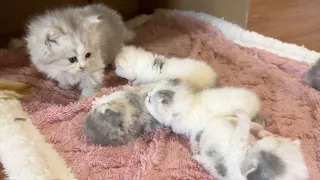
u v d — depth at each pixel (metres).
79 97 0.43
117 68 0.43
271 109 0.42
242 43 0.56
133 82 0.44
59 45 0.37
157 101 0.34
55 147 0.35
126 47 0.45
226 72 0.48
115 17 0.49
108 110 0.34
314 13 0.71
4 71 0.46
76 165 0.33
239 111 0.31
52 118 0.38
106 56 0.46
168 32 0.59
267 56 0.52
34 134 0.36
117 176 0.32
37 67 0.42
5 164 0.32
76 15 0.40
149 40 0.56
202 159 0.33
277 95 0.44
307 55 0.53
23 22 0.58
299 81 0.47
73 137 0.36
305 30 0.64
